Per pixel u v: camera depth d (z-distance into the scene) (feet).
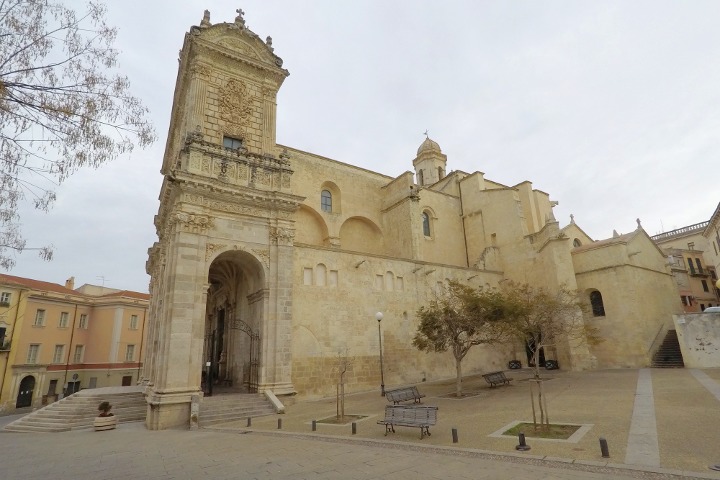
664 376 81.61
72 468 37.45
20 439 61.26
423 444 39.09
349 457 35.60
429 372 104.32
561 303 93.91
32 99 22.97
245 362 90.48
